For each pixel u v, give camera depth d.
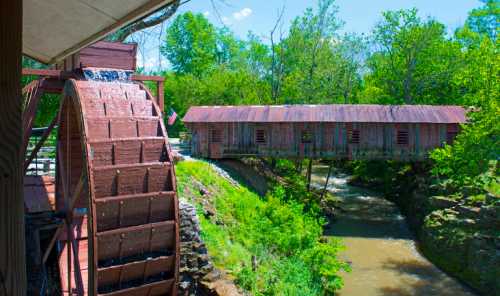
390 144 24.55
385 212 24.98
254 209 17.42
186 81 41.97
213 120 25.33
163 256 8.30
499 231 15.60
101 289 7.91
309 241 14.89
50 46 3.15
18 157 1.20
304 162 35.97
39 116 23.84
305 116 24.89
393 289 14.77
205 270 10.84
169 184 8.38
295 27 37.12
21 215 1.22
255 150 25.39
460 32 40.22
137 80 10.76
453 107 25.45
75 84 8.34
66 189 9.43
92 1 2.05
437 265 16.92
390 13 35.66
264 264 13.02
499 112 16.47
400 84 38.19
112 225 7.84
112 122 8.22
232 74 40.12
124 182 7.91
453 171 20.39
